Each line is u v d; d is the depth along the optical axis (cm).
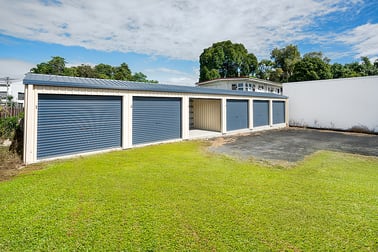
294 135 1378
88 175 533
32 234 280
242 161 692
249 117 1558
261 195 411
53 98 711
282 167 621
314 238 273
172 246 257
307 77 3322
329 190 439
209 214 335
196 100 1662
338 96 1686
